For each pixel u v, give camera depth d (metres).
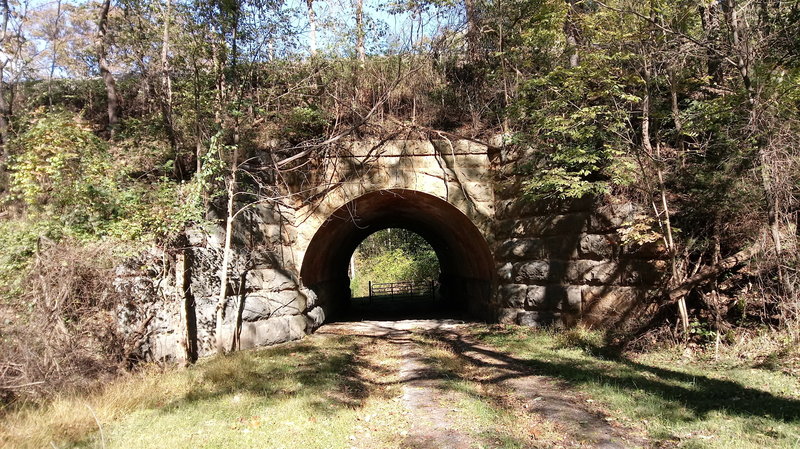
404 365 9.24
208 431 5.49
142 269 8.42
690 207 9.43
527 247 11.87
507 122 12.49
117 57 13.76
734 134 9.02
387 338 12.30
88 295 7.32
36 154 9.03
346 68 13.43
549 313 11.35
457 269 18.78
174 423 5.73
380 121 12.88
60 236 8.05
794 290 7.98
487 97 13.59
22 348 6.07
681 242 9.45
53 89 16.84
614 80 9.30
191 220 9.35
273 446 5.09
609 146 9.09
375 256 43.00
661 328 9.05
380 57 13.91
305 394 7.00
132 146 11.81
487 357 9.49
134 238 8.55
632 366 8.02
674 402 6.09
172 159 11.48
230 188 10.02
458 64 14.45
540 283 11.60
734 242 9.07
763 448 4.58
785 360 7.23
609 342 9.56
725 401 6.04
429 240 22.14
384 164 12.56
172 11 10.66
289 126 12.64
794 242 8.08
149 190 9.75
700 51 9.44
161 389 7.16
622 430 5.37
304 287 12.84
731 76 10.29
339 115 13.08
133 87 15.64
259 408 6.39
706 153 9.88
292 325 11.74
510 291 12.30
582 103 10.13
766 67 8.20
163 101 11.41
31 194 8.82
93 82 16.39
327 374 8.24
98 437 5.20
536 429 5.53
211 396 6.90
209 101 10.87
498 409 6.36
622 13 9.22
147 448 4.89
